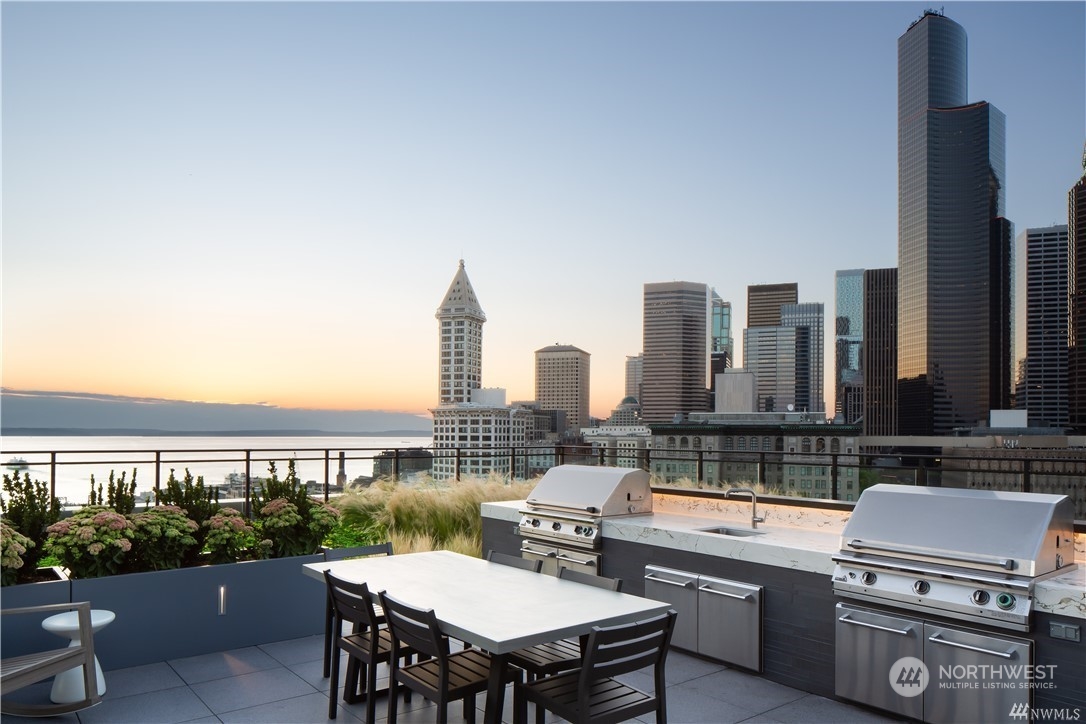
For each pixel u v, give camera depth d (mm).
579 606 3422
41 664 3535
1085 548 3908
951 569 3621
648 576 5172
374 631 3580
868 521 4070
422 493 9281
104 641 4500
